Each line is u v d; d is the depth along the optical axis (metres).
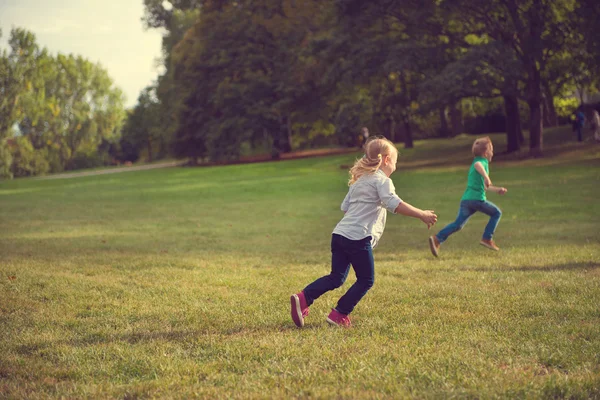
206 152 51.19
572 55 29.66
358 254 4.66
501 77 27.44
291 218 16.09
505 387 3.21
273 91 45.78
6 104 65.31
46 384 3.48
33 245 11.02
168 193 26.11
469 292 5.87
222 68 47.88
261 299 5.79
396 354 3.86
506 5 27.81
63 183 38.47
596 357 3.72
